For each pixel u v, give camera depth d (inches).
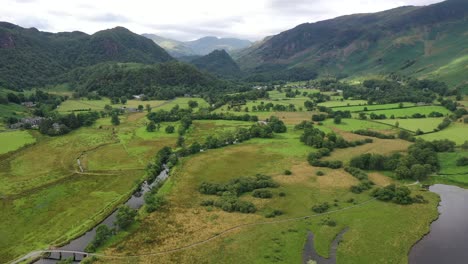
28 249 3806.6
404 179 5871.1
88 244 3890.3
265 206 4827.8
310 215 4596.5
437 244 4025.6
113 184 5615.2
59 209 4749.0
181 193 5275.6
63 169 6254.9
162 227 4264.3
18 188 5378.9
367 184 5506.9
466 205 5034.5
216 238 4025.6
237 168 6368.1
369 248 3890.3
